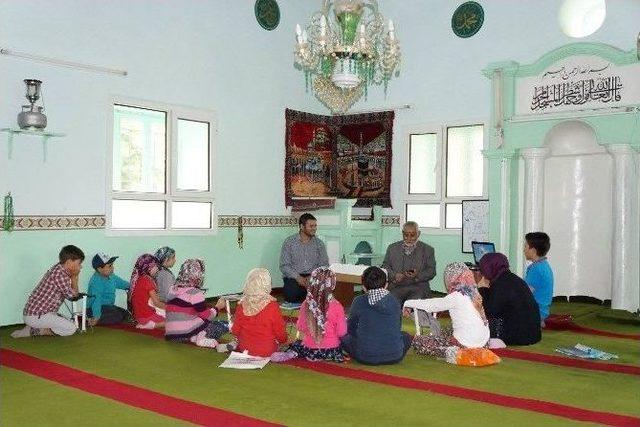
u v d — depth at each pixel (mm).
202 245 8461
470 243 8906
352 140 10172
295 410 3652
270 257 9445
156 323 6414
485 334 5039
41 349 5391
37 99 6508
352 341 4840
